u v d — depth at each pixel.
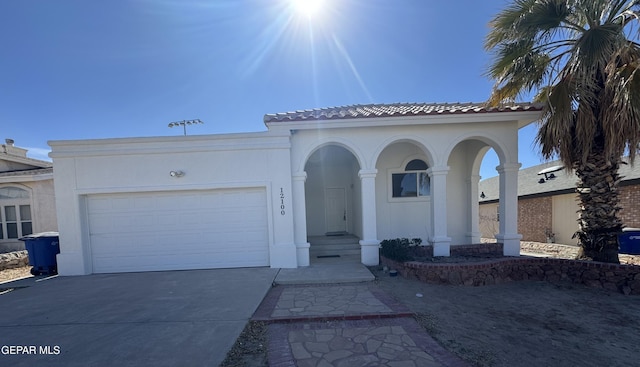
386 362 3.78
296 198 8.93
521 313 5.51
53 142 8.59
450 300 6.17
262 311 5.49
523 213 17.44
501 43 7.97
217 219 8.93
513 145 8.87
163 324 4.99
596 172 7.35
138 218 8.89
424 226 11.25
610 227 7.25
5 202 13.78
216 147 8.72
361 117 8.58
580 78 6.61
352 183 13.06
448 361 3.82
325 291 6.77
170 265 8.89
